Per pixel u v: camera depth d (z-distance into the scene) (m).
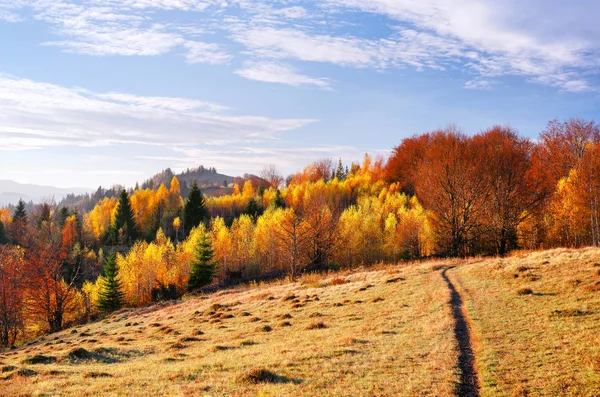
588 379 12.04
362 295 32.44
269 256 88.31
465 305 23.75
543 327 17.67
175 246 116.56
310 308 30.09
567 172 72.56
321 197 109.44
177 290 76.31
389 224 84.38
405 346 17.11
